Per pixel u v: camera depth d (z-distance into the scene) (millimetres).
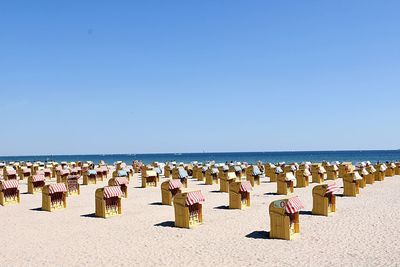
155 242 13086
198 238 13547
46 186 19234
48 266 10766
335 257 11203
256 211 18359
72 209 19562
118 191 17812
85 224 16000
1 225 16016
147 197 23766
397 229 14453
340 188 26766
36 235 14266
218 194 24797
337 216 16859
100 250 12227
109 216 17500
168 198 20641
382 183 31062
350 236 13508
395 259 10953
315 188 17234
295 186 28531
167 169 39125
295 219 13750
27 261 11234
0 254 11961
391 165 38125
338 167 36438
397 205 19734
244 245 12586
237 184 18969
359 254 11469
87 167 42531
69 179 25375
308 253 11609
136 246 12633
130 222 16297
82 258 11438
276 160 124312
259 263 10758
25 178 37875
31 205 20938
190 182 33656
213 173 31969
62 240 13500
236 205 18984
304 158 141250
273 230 13375
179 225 15258
